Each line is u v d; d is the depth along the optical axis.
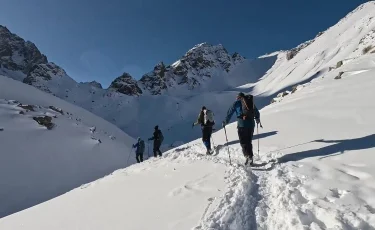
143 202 5.63
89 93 135.50
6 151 24.47
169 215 4.70
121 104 121.19
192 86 173.75
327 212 3.66
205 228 3.89
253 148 8.60
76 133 33.16
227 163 7.61
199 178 6.49
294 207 4.06
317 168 5.60
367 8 141.00
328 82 21.50
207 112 10.20
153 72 172.12
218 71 195.00
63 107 47.09
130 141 48.16
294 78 119.12
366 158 5.42
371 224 3.30
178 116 106.44
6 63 179.62
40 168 24.73
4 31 194.00
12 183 21.84
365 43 88.94
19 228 6.06
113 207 5.79
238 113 7.45
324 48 132.12
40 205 8.20
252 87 155.25
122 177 8.73
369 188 4.18
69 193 8.83
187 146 13.21
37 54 194.62
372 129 7.20
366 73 19.20
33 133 28.73
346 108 10.32
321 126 8.88
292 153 7.02
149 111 114.00
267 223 3.93
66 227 5.32
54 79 137.38
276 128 10.23
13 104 34.47
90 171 27.73
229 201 4.75
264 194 5.04
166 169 8.34
